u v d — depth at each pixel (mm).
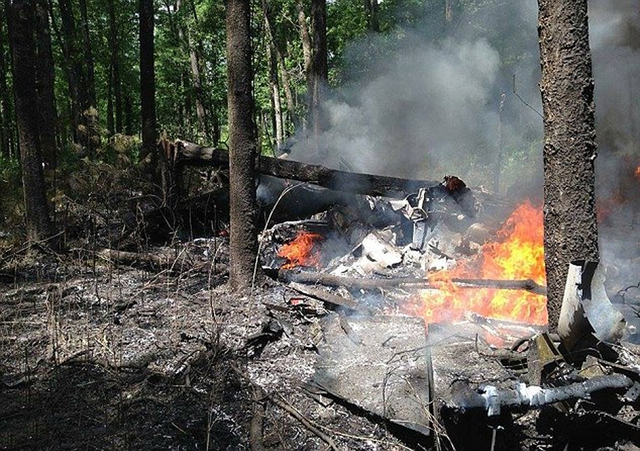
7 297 5668
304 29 17812
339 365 4082
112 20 22094
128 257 6703
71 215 8484
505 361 3928
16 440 3283
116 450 3199
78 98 20469
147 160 10195
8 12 7477
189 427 3436
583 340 3299
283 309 5039
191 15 23016
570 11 3822
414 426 3291
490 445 3219
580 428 3217
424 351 4168
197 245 7680
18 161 17234
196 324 4844
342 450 3270
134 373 4035
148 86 12414
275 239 7512
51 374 4039
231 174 5617
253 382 3926
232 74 5430
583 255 3957
